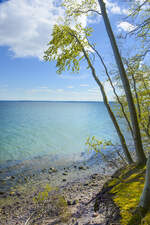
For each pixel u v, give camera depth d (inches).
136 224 100.7
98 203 187.6
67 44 293.9
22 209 378.6
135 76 295.6
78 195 401.1
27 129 1769.2
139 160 234.2
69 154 908.6
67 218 241.3
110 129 1728.6
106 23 237.1
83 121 2524.6
